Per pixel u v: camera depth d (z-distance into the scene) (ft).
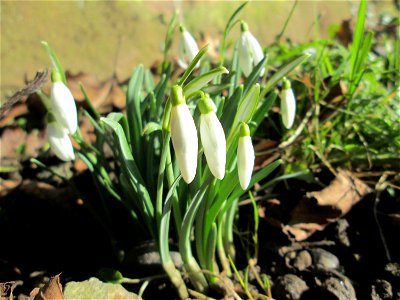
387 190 0.57
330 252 0.53
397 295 0.46
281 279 0.49
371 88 0.69
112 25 0.96
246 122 0.38
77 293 0.41
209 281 0.49
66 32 0.92
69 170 0.67
